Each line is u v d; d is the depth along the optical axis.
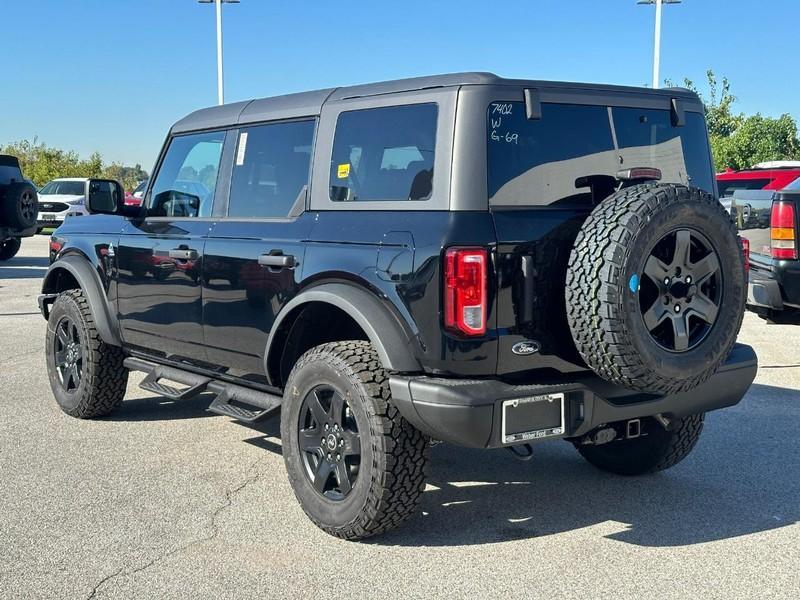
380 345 3.77
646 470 4.91
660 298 3.65
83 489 4.75
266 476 4.99
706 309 3.78
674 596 3.49
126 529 4.18
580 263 3.57
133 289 5.60
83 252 6.10
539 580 3.64
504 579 3.65
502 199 3.77
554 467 5.21
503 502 4.59
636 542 4.05
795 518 4.36
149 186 5.74
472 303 3.60
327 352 4.04
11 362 8.23
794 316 9.83
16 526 4.21
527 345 3.73
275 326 4.40
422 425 3.70
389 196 4.02
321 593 3.52
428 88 3.93
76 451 5.45
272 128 4.80
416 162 3.91
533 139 3.90
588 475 5.05
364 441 3.86
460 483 4.90
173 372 5.45
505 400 3.62
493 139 3.79
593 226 3.58
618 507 4.52
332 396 4.07
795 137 28.47
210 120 5.29
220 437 5.79
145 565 3.78
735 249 3.80
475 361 3.64
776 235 8.63
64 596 3.49
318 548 3.97
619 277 3.48
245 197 4.89
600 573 3.71
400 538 4.09
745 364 4.30
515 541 4.06
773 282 8.68
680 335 3.69
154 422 6.16
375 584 3.60
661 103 4.39
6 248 18.33
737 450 5.51
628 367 3.57
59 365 6.29
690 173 4.50
